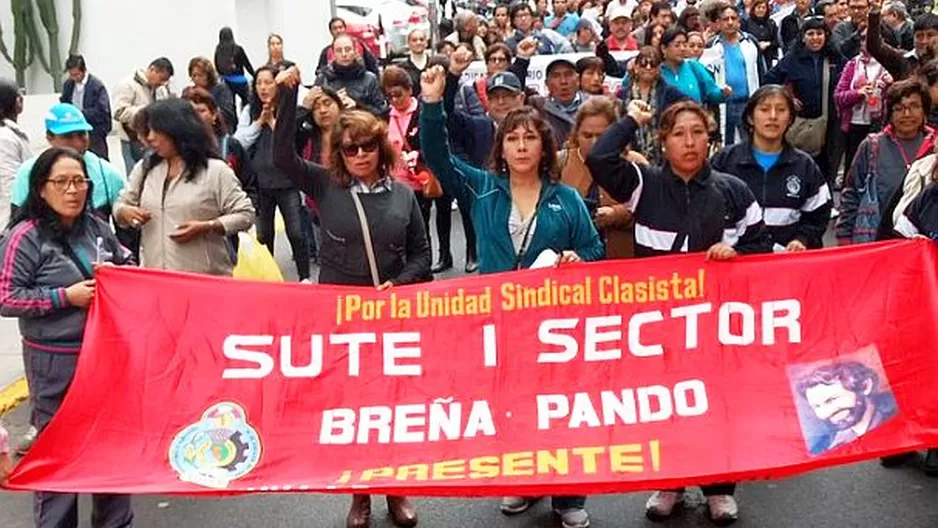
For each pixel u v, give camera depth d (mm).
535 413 4926
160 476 4746
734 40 12117
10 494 6270
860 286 4984
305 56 22578
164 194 6145
